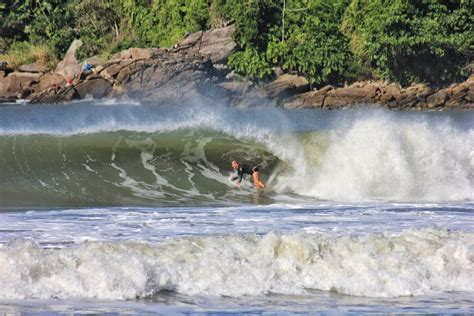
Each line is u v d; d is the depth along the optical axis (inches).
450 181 2851.9
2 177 2849.4
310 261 1631.4
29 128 3503.9
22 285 1483.8
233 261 1605.6
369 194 2805.1
